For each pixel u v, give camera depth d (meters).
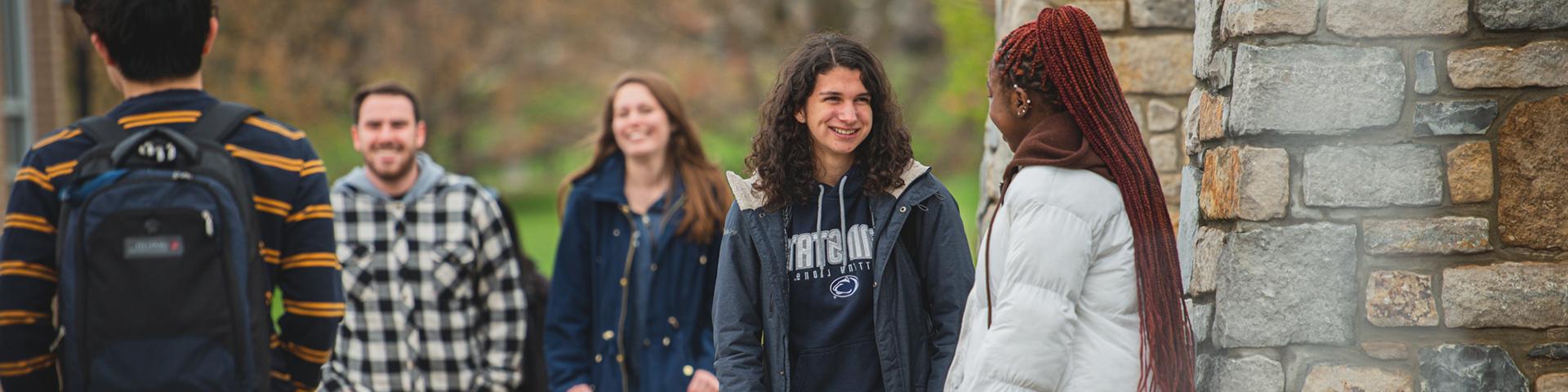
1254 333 3.91
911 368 4.14
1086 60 3.57
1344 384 3.91
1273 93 3.88
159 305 3.71
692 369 6.18
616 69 35.38
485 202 6.81
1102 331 3.50
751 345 4.17
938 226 4.15
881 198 4.12
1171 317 3.54
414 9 34.22
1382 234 3.90
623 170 6.47
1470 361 3.88
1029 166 3.54
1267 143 3.91
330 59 31.22
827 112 4.03
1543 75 3.87
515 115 37.31
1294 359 3.91
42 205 3.86
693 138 6.47
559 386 6.27
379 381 6.69
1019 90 3.61
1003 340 3.39
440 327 6.71
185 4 3.94
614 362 6.27
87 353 3.71
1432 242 3.90
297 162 4.06
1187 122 4.58
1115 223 3.51
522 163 39.59
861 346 4.12
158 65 3.95
